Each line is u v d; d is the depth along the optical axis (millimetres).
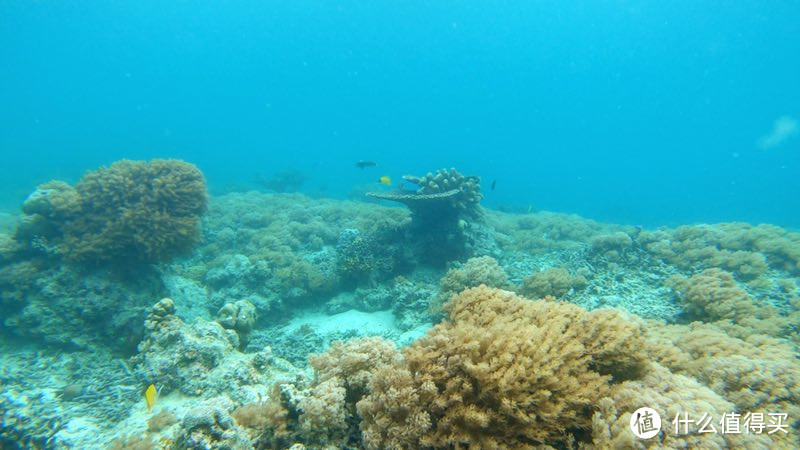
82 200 8969
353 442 3680
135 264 8984
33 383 6617
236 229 15297
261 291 10898
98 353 7703
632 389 3109
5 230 14867
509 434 2924
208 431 3367
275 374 5973
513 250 13688
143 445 3957
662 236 12109
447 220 11711
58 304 7871
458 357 3219
